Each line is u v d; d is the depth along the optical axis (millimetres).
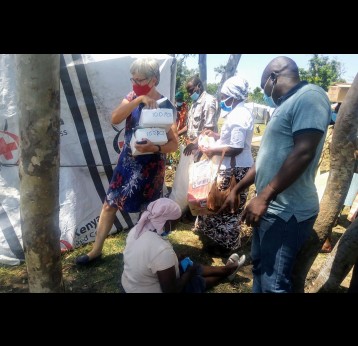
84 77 3404
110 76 3512
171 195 4176
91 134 3598
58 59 1689
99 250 3387
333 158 2461
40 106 1688
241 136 3162
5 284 3051
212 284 3037
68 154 3553
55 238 2000
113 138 3705
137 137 2691
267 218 2146
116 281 3125
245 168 3309
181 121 6070
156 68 2674
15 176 3301
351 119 2322
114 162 3777
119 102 3623
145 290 2418
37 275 2035
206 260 3596
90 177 3717
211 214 3365
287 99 2002
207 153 3389
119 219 4008
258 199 1939
